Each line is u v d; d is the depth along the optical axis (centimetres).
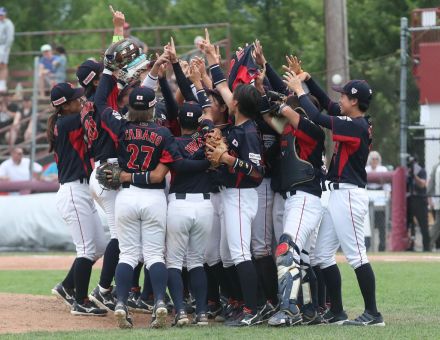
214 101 2503
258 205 2461
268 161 2448
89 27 9619
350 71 5838
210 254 2528
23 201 5178
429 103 5309
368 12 8331
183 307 2356
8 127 6028
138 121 2331
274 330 2242
